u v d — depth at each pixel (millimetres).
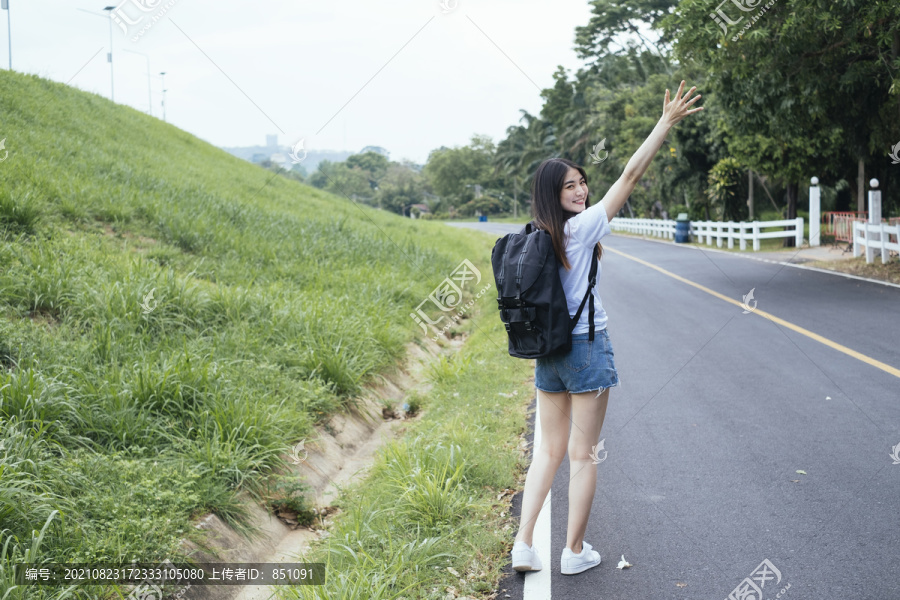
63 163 11602
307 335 7262
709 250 22109
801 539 3557
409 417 6949
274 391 5938
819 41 13641
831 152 18562
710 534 3691
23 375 4512
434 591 3252
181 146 21125
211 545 3785
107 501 3688
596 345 3205
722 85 15172
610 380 3227
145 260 8438
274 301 8008
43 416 4312
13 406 4305
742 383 6551
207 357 5898
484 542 3715
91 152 13383
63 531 3361
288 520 4508
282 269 10250
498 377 7387
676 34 13984
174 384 5090
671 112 3092
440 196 64375
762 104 15055
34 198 8562
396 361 8242
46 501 3496
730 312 10422
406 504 4066
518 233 3295
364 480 5000
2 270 6422
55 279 6441
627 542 3684
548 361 3281
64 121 15375
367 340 7828
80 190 10055
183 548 3580
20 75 17531
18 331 5363
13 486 3469
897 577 3146
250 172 21578
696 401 6102
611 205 3127
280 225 13336
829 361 7078
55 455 4117
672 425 5512
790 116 15164
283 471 4844
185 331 6664
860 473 4312
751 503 4016
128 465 4066
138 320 6309
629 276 15695
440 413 6371
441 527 3836
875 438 4895
